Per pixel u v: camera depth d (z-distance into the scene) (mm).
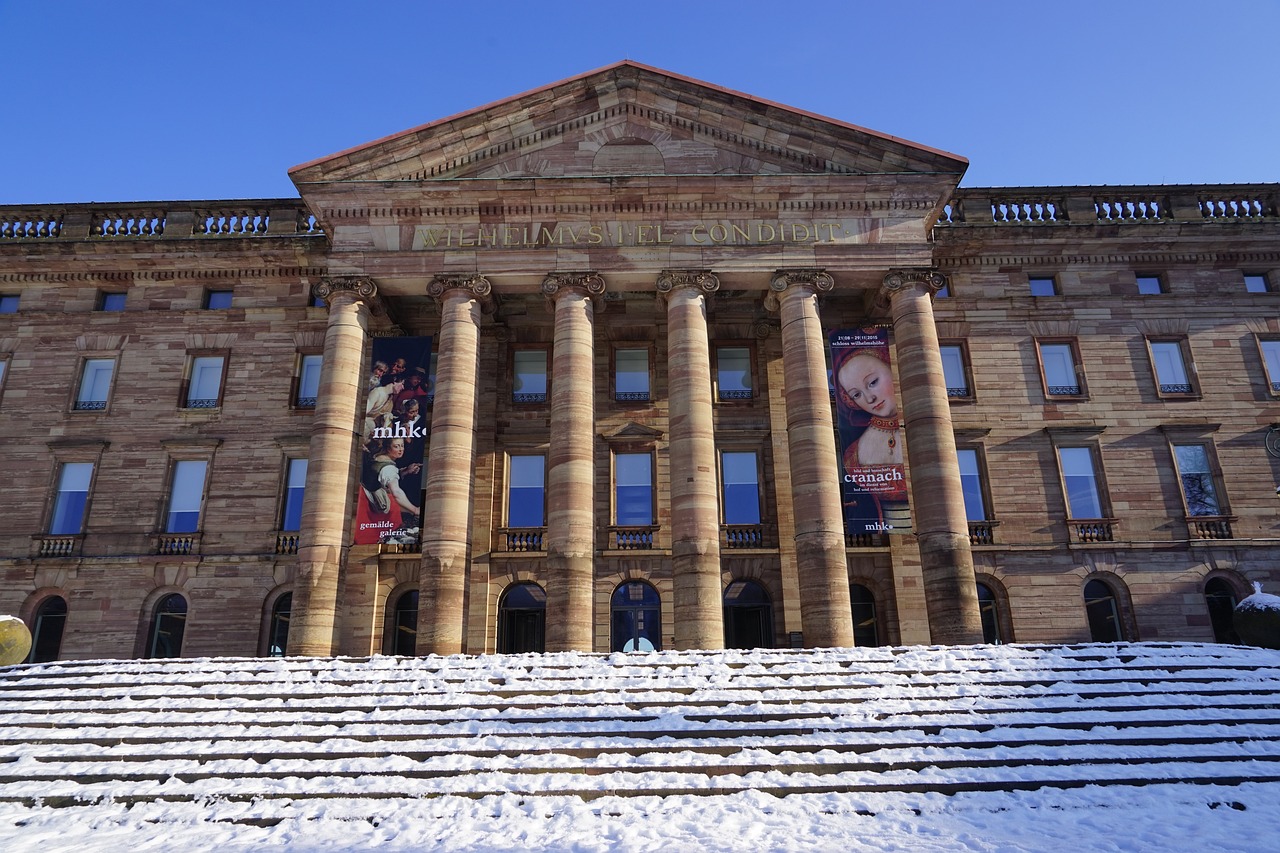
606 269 27266
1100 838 10445
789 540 28891
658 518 29266
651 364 31344
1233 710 15195
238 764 13648
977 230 31703
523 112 28719
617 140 28938
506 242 27625
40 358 32031
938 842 10375
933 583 24328
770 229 27750
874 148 27828
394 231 27812
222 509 30031
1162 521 29516
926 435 25656
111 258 32500
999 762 13234
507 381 31094
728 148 28797
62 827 11812
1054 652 18750
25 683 17734
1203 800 11992
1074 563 29016
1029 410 30719
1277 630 20359
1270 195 32750
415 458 25656
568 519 24688
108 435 31000
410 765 13414
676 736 14367
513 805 12148
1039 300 31844
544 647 28328
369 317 29891
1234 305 32062
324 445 25547
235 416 31094
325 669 18391
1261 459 30281
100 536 29797
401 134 27984
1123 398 30938
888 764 13180
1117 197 32750
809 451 25281
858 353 26906
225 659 19438
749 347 31859
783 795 12469
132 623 28844
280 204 33188
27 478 30625
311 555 24500
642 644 28266
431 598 23984
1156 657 18328
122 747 14398
